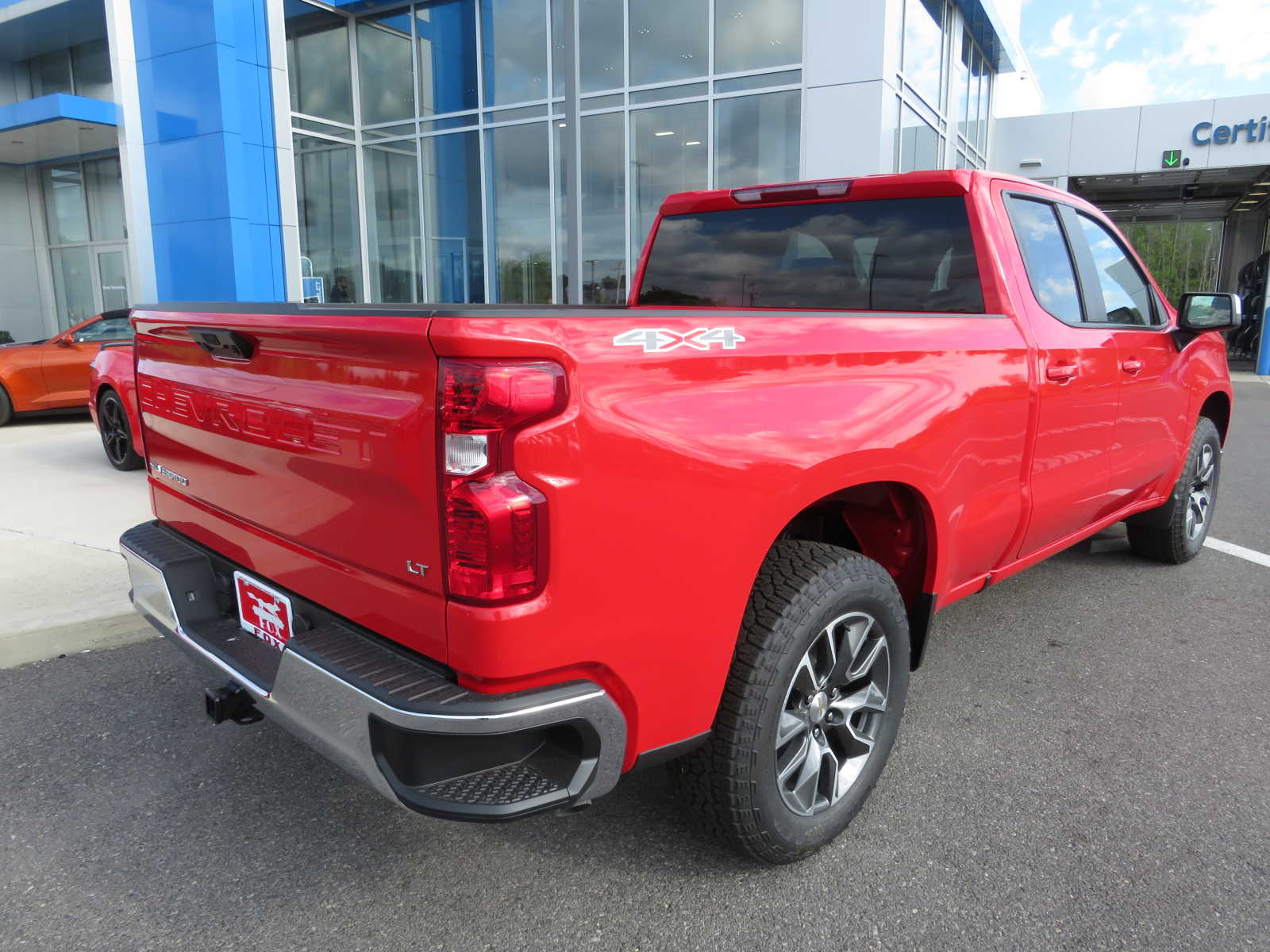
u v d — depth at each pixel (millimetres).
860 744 2408
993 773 2770
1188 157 20609
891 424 2312
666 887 2225
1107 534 5688
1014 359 2883
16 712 3174
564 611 1669
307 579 2061
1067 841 2412
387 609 1813
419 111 14992
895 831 2461
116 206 18609
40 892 2201
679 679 1905
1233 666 3590
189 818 2527
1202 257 40406
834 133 11719
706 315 1923
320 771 2783
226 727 3064
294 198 12711
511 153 14312
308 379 1928
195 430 2414
